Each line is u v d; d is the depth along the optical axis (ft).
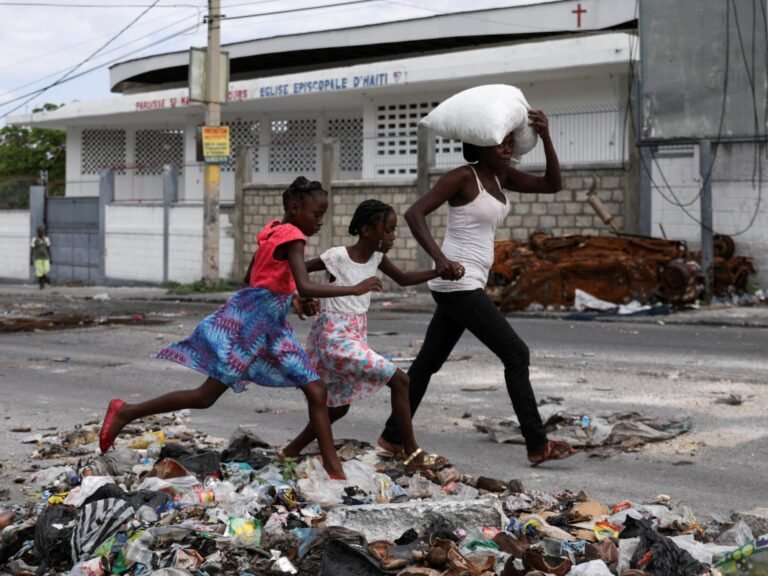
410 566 12.92
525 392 20.11
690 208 61.26
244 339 17.44
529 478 19.48
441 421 25.50
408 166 89.56
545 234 58.23
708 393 28.50
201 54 78.13
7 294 87.04
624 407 26.61
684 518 15.35
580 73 78.23
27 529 14.84
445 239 20.22
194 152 109.81
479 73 80.07
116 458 18.85
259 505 15.87
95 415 27.22
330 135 102.06
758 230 59.47
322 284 17.04
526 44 78.43
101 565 13.07
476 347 40.14
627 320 51.03
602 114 66.18
